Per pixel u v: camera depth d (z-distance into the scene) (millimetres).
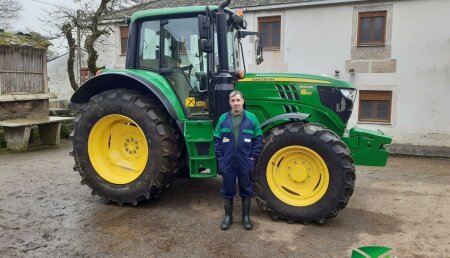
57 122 9625
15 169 6945
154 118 4625
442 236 3990
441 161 8945
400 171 7586
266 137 4586
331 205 4141
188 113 4859
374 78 10961
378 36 10852
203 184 5941
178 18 4895
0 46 9047
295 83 4863
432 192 5812
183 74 4895
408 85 10617
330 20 11195
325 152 4148
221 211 4699
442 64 10219
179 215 4551
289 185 4395
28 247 3662
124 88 5141
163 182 4691
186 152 5027
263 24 12078
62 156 8273
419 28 10352
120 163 5008
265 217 4492
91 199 5156
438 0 10070
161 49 4973
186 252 3584
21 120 9242
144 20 5055
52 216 4488
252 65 12156
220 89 4508
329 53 11320
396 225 4305
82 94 5352
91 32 12891
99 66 14977
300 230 4121
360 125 11234
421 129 10578
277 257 3490
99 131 4969
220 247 3688
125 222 4316
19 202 5004
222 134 4059
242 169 4031
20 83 9625
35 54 9969
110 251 3600
